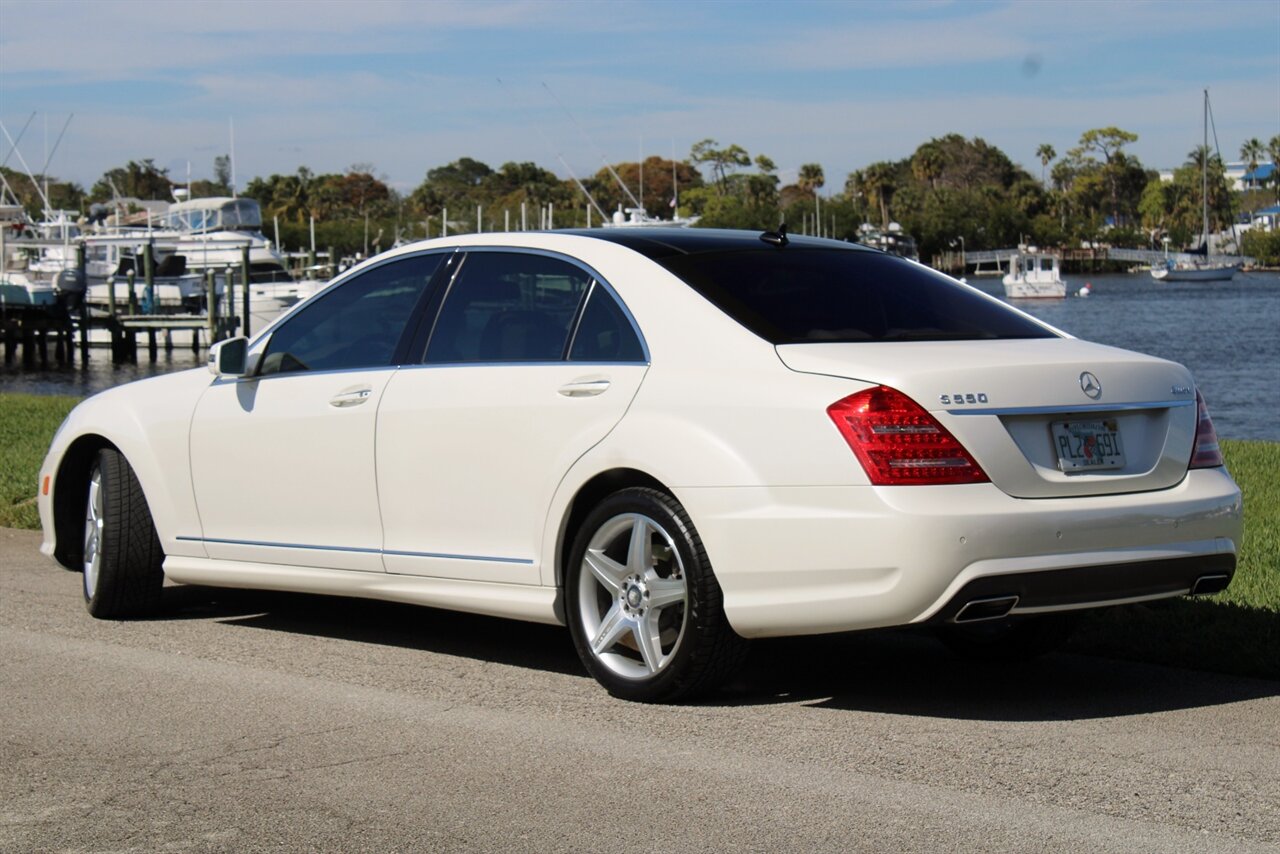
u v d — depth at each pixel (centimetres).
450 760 458
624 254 552
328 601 736
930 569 461
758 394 493
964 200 15662
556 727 494
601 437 523
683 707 518
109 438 683
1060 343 531
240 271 5250
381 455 591
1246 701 528
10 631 661
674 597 509
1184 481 513
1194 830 392
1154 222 17525
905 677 568
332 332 632
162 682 562
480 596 566
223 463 647
